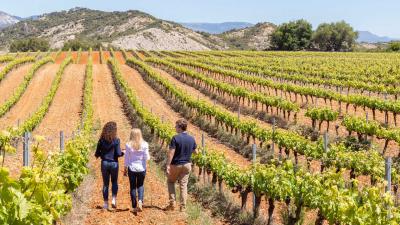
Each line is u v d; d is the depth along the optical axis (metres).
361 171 12.77
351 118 19.88
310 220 10.49
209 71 51.53
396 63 61.72
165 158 17.39
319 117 22.08
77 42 142.12
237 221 10.40
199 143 21.31
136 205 10.55
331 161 13.73
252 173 10.29
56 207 6.05
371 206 7.27
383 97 35.78
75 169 9.42
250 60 68.31
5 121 28.84
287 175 9.42
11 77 50.00
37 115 25.33
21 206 4.13
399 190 12.18
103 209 10.36
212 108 24.73
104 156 10.19
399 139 17.25
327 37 148.50
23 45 151.50
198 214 10.41
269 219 9.88
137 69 58.78
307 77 44.22
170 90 35.81
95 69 58.97
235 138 21.31
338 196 7.70
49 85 46.00
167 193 12.52
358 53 97.56
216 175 12.79
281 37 151.00
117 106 35.09
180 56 91.31
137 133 10.16
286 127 24.47
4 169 4.05
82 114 30.00
